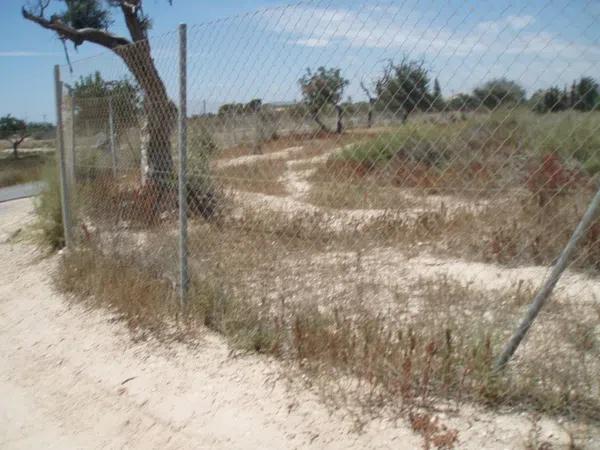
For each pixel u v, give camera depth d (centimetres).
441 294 421
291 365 364
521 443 269
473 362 312
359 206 480
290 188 456
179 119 433
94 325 482
